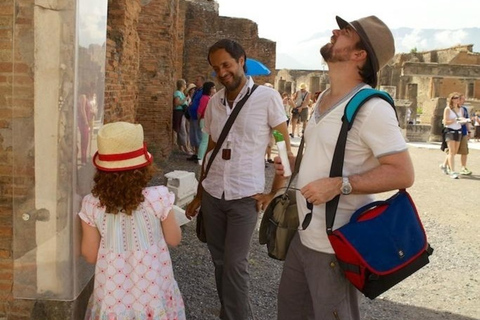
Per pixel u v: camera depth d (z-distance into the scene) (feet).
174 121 46.91
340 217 9.32
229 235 13.43
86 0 11.02
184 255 20.08
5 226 11.05
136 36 25.67
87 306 11.41
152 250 9.62
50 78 10.43
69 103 10.47
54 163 10.62
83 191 11.35
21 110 10.53
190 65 65.31
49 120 10.52
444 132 42.32
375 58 9.31
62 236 10.80
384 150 8.81
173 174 24.80
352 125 9.04
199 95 41.34
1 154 10.84
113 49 20.89
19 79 10.45
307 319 10.65
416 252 8.86
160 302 9.63
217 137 13.71
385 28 9.39
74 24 10.33
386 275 8.74
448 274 20.13
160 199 9.68
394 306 16.96
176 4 45.32
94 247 9.85
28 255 10.89
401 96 129.29
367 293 8.97
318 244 9.56
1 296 11.18
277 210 10.79
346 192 8.89
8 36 10.48
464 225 27.35
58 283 10.93
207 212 13.75
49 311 11.02
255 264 19.77
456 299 17.75
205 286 17.35
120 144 9.20
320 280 9.63
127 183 9.26
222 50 13.10
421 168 46.44
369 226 8.80
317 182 8.96
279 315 10.80
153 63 40.16
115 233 9.52
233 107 13.39
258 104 13.33
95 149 12.19
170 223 9.89
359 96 9.04
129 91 24.38
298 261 10.27
